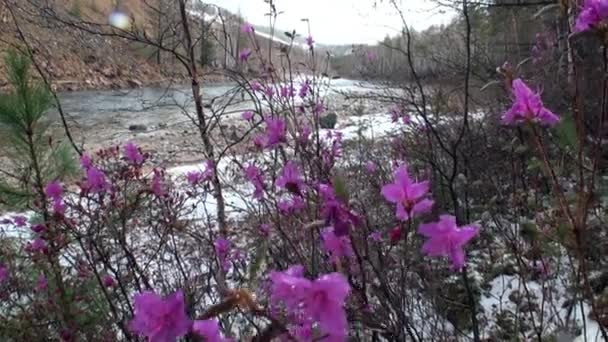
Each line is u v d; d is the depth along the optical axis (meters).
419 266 2.40
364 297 1.53
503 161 3.97
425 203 1.20
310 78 5.01
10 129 2.96
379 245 1.88
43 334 2.75
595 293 2.60
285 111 3.20
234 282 2.85
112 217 3.10
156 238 3.76
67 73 28.38
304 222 2.18
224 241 2.79
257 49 3.61
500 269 3.14
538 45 4.34
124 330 2.43
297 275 0.81
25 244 3.66
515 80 1.29
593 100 2.75
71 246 3.44
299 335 0.83
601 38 1.27
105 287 2.78
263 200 2.76
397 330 1.66
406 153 4.68
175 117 18.06
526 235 2.04
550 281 2.72
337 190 1.20
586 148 2.38
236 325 2.47
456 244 1.09
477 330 2.37
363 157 5.41
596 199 2.30
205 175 4.04
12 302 3.06
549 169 1.39
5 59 3.09
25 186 3.08
